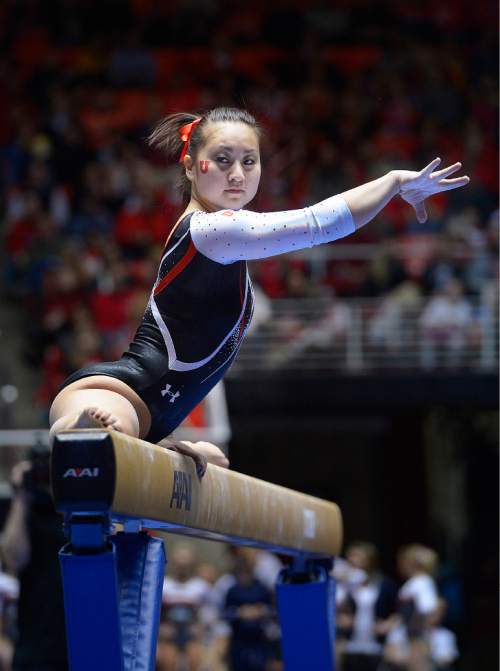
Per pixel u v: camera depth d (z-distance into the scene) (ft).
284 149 133.80
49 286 112.68
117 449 21.30
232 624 76.02
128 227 121.80
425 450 139.95
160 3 155.94
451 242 113.39
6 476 87.35
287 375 107.86
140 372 25.96
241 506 28.94
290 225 24.85
